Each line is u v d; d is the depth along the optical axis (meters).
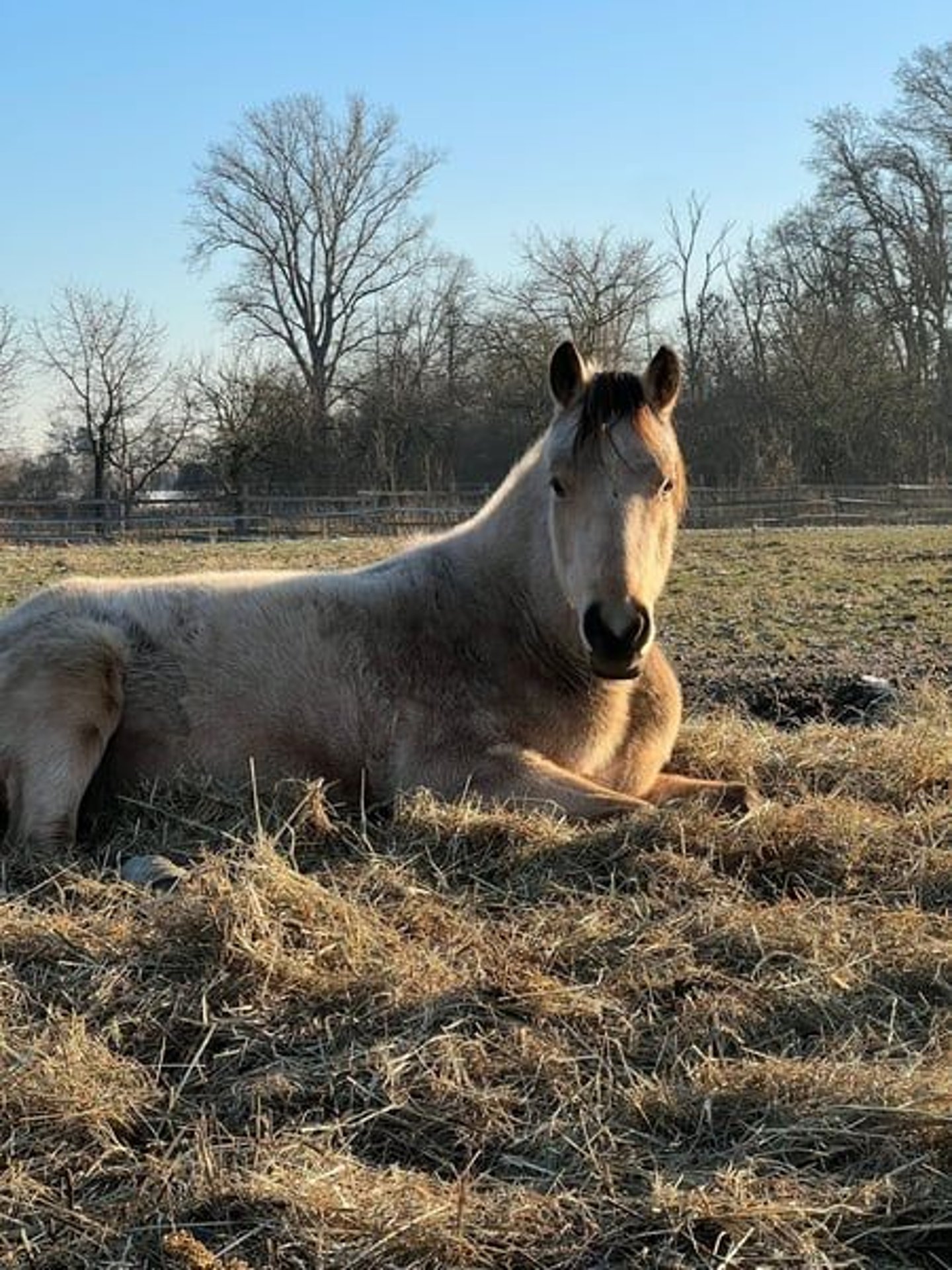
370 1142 2.66
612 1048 2.99
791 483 40.34
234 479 43.09
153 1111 2.78
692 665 8.83
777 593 13.51
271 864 3.79
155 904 3.70
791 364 45.09
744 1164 2.51
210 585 4.87
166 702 4.63
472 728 4.61
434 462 46.09
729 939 3.47
